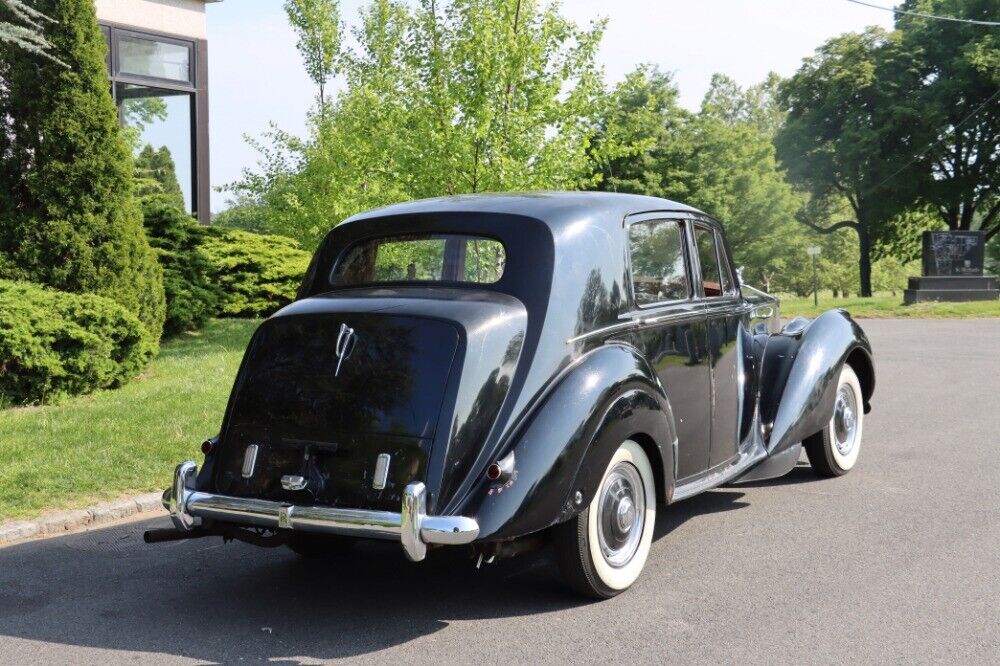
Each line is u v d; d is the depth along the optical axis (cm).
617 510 447
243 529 450
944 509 596
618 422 425
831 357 625
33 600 466
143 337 1029
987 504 605
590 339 445
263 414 429
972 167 4566
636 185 4519
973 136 4438
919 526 560
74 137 1046
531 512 394
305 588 481
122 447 727
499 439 405
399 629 421
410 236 475
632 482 459
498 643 401
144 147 1828
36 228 1041
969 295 3020
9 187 1046
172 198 1872
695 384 526
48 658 395
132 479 662
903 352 1577
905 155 4475
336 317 425
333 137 1805
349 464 404
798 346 627
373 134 1349
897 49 4509
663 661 377
